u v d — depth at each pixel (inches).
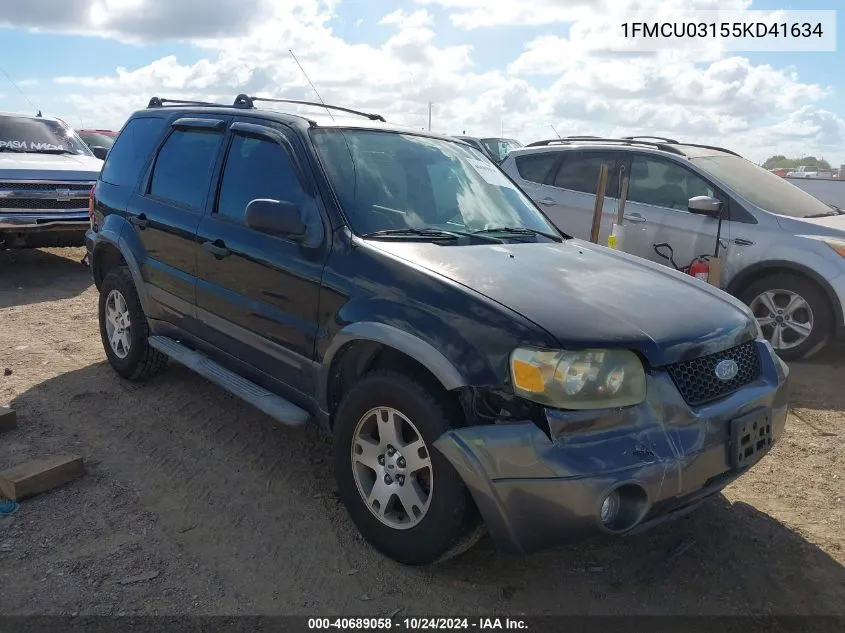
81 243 370.3
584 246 160.9
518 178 325.1
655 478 106.0
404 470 120.8
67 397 196.4
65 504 141.5
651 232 280.4
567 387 105.0
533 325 108.2
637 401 109.0
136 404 193.0
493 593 119.7
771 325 258.1
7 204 339.0
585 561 129.6
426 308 117.5
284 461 163.8
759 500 153.9
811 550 134.9
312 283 135.9
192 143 182.9
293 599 116.2
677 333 115.6
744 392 123.5
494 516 106.4
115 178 210.2
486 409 112.3
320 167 144.6
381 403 121.8
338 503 146.2
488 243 144.6
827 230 247.8
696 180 274.7
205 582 119.2
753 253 255.9
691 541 136.5
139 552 126.5
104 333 212.8
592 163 305.1
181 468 158.6
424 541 116.3
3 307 297.1
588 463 102.9
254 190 157.1
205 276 165.2
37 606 111.0
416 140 169.8
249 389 154.1
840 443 184.9
